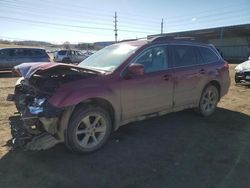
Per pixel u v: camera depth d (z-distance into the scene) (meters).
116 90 4.43
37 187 3.37
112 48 5.43
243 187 3.40
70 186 3.40
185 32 45.00
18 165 3.89
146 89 4.84
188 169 3.84
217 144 4.72
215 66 6.28
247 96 8.73
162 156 4.24
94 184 3.45
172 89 5.31
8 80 14.36
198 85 5.87
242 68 10.59
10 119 4.94
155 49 5.14
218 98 6.55
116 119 4.52
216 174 3.71
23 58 18.80
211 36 47.12
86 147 4.22
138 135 5.10
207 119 6.13
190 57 5.82
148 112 5.02
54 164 3.94
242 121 6.01
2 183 3.44
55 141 4.04
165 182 3.51
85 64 5.26
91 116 4.24
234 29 38.34
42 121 3.88
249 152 4.40
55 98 3.87
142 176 3.65
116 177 3.62
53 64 4.14
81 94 3.99
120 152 4.37
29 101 4.30
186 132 5.28
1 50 18.33
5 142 4.63
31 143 3.97
